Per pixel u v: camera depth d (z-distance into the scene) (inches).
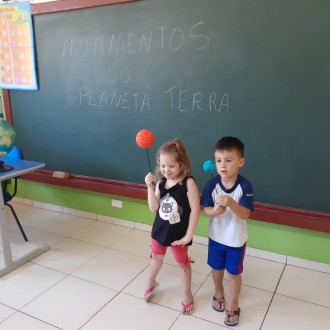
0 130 91.4
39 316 74.6
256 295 80.7
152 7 90.9
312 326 70.9
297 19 76.2
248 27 81.1
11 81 121.0
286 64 79.4
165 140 98.7
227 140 64.9
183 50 89.6
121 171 109.3
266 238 94.1
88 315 74.7
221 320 72.9
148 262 95.1
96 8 99.1
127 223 116.2
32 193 133.3
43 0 107.6
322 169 81.7
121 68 99.9
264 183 88.7
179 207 68.7
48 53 111.4
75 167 118.0
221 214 67.4
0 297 81.0
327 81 76.5
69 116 113.7
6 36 116.6
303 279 86.5
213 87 88.4
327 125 78.7
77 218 123.7
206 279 87.2
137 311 75.8
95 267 93.0
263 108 84.0
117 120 105.1
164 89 94.9
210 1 83.6
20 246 103.7
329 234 86.0
